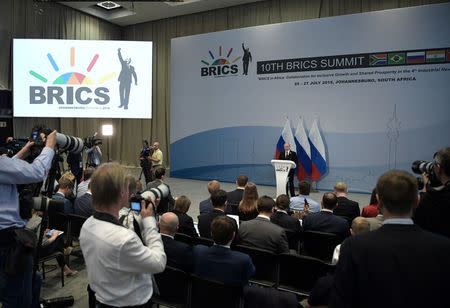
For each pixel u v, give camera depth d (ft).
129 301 4.15
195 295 7.13
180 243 7.50
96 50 32.12
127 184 4.36
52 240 9.27
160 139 39.73
